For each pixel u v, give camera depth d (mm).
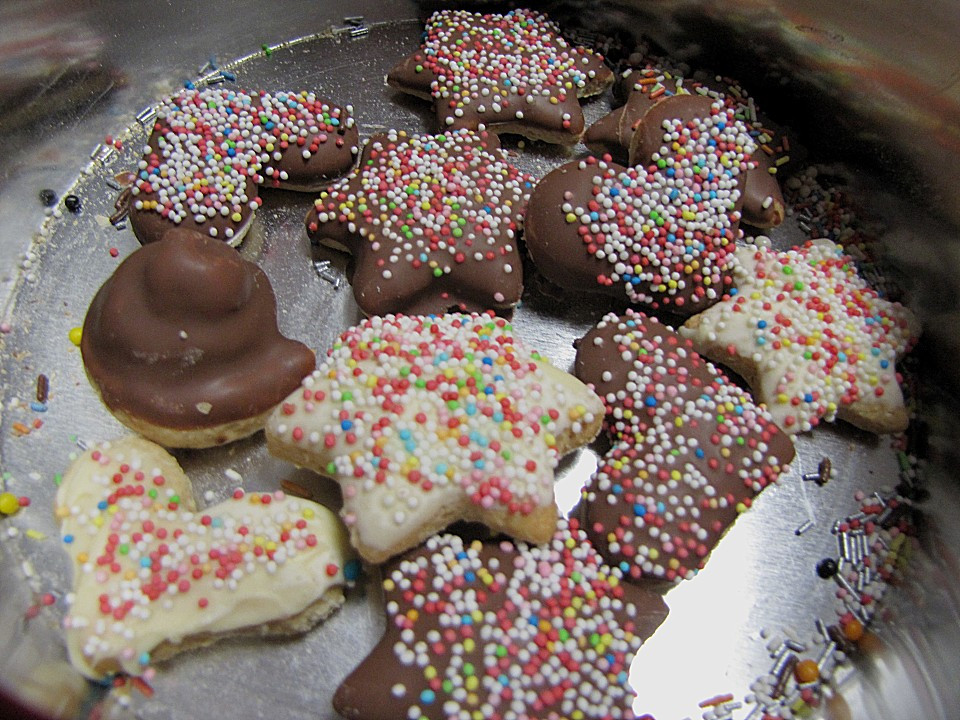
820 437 182
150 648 146
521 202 187
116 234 193
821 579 169
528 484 151
